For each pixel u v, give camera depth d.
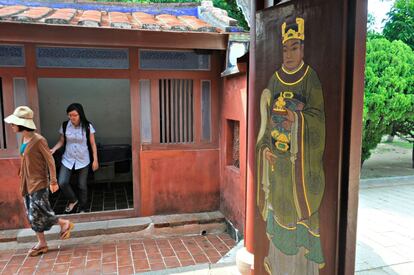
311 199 1.69
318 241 1.66
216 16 4.72
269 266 2.09
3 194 4.25
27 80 4.25
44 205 3.75
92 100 6.76
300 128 1.75
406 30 8.05
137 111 4.67
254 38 2.42
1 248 4.02
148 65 4.64
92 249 4.08
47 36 3.79
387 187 6.04
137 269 3.58
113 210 4.78
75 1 5.25
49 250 4.01
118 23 3.94
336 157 1.52
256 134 2.18
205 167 4.97
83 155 4.72
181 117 4.84
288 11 1.79
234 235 4.41
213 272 3.11
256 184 2.21
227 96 4.60
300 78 1.73
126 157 5.95
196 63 4.82
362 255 3.21
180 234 4.61
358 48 1.45
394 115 6.35
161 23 4.57
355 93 1.47
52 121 6.59
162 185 4.83
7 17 3.59
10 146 4.25
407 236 3.71
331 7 1.51
